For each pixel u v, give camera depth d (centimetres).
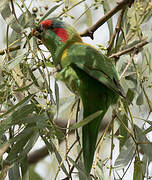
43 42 854
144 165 772
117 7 846
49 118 698
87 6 966
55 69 785
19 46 852
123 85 860
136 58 848
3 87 756
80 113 834
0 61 830
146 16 889
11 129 770
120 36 895
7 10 744
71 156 891
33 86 849
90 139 698
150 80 902
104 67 743
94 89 736
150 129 771
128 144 780
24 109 732
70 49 793
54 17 859
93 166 695
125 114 806
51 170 771
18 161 713
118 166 752
